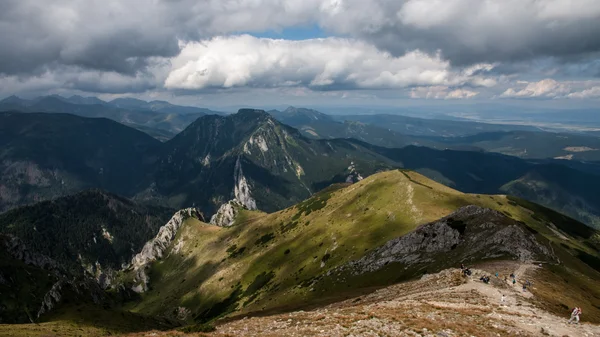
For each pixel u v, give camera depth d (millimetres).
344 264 149750
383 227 179875
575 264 99500
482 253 100438
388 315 41688
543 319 42156
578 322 42188
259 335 37812
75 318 142375
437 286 65312
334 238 195125
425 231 127750
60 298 169000
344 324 39031
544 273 79062
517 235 102562
